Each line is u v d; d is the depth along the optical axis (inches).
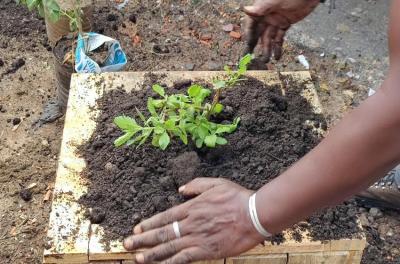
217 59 68.6
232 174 39.6
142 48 69.0
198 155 40.9
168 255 31.9
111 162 40.5
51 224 36.9
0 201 55.3
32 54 68.5
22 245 52.6
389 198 55.7
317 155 28.1
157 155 40.8
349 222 37.8
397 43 25.7
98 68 54.4
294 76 47.2
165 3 74.4
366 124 26.5
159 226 32.7
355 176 27.5
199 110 42.0
